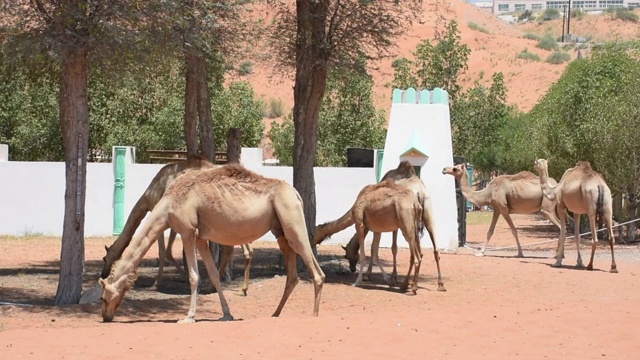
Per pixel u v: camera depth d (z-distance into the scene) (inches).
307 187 668.7
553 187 782.5
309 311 498.0
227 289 581.3
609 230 717.3
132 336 365.4
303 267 658.2
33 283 609.0
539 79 2758.4
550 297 562.3
